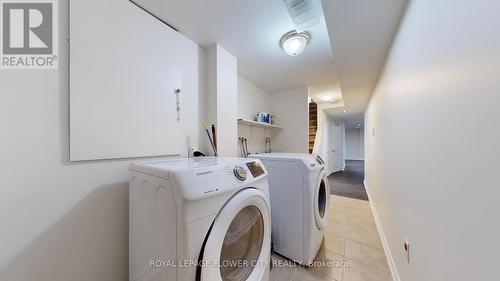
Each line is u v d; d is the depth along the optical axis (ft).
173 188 2.27
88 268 3.31
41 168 2.87
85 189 3.30
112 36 3.60
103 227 3.50
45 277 2.88
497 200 1.45
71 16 3.11
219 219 2.46
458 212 1.98
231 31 5.03
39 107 2.88
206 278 2.22
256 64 7.00
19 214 2.69
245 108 8.38
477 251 1.67
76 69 3.16
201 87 5.60
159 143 4.38
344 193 11.98
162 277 2.49
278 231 5.35
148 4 4.03
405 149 3.76
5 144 2.61
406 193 3.68
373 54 5.32
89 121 3.29
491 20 1.52
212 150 5.54
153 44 4.33
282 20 4.63
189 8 4.17
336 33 4.35
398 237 4.22
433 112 2.56
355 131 33.73
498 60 1.45
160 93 4.44
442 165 2.32
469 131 1.81
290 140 9.71
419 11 2.99
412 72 3.32
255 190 3.10
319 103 13.96
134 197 3.20
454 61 2.07
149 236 2.79
